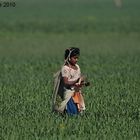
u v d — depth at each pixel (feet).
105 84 180.45
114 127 117.19
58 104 127.44
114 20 594.24
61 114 128.06
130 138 108.27
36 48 354.33
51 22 565.53
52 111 129.80
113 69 235.81
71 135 110.22
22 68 242.37
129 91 165.68
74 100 127.44
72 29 495.82
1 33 455.63
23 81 196.75
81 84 127.65
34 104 144.15
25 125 119.03
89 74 216.95
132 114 131.75
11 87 177.17
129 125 119.55
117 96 155.74
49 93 161.58
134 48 350.02
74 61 127.13
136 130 114.73
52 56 303.89
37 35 445.37
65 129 114.93
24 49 347.56
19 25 530.68
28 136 109.81
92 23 554.46
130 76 207.82
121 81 189.26
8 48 354.74
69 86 126.93
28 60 279.49
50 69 238.27
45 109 136.67
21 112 133.69
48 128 116.37
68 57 126.93
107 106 141.18
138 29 497.05
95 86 174.50
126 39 413.39
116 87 173.27
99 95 156.97
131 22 570.46
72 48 127.24
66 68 126.41
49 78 206.49
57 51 335.47
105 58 284.41
